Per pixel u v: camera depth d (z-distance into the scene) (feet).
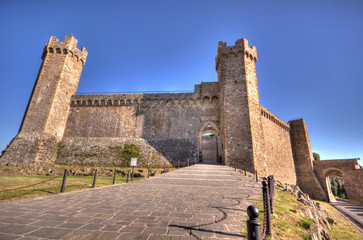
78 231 10.73
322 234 19.93
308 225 16.69
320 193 101.09
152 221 12.76
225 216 14.05
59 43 86.69
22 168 59.16
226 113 71.31
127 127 83.10
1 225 11.48
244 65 75.92
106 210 15.47
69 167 66.85
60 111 81.00
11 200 18.62
